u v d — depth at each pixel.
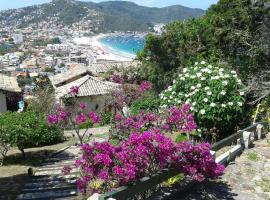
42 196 10.68
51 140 20.81
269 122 13.33
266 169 9.57
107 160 6.44
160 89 33.09
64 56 152.25
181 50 28.83
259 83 15.56
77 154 16.86
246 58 18.95
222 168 7.40
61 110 12.44
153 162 6.87
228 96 12.28
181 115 8.77
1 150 16.69
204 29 25.78
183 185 7.94
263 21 18.89
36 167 15.24
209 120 12.08
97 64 50.56
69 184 11.85
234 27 20.77
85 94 33.34
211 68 12.84
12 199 10.89
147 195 7.31
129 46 174.38
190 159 7.17
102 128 24.62
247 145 11.22
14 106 32.97
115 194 6.00
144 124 9.18
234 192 8.09
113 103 21.83
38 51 180.75
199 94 12.16
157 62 33.69
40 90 31.83
